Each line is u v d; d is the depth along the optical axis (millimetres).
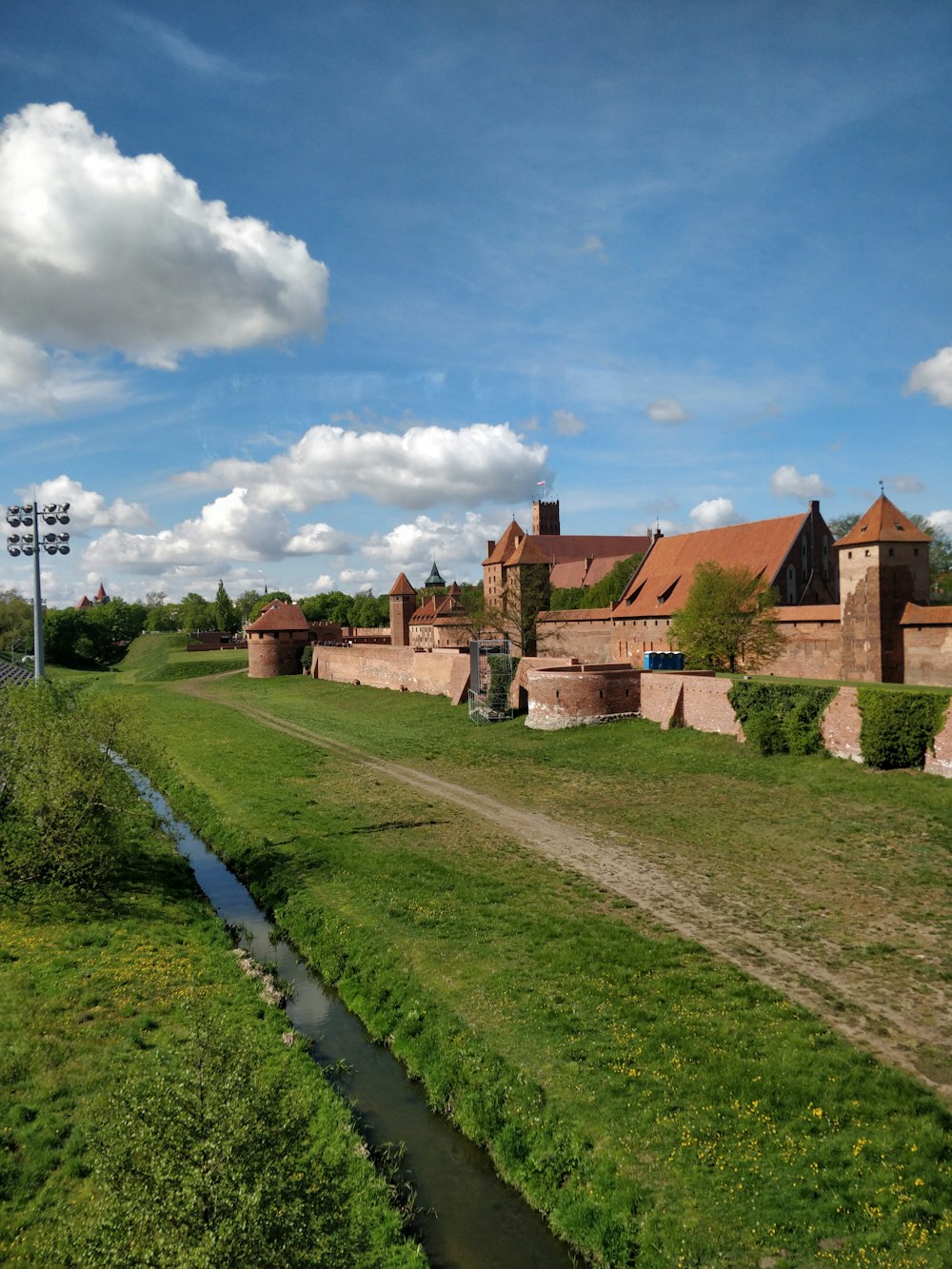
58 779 26156
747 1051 17172
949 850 27797
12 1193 13227
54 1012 18891
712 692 46094
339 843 32469
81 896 26125
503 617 80062
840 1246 12477
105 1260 9273
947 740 34125
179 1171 9727
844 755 38219
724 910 24422
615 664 57250
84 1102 15523
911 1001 18953
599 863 28859
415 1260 12852
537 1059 17375
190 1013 15125
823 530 66562
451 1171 15180
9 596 167250
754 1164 14117
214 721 66438
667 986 19953
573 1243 13391
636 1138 14930
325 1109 16484
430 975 21266
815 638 54000
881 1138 14492
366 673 86562
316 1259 9844
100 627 153000
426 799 38656
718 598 56844
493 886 27047
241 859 32094
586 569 109812
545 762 44875
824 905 24391
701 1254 12547
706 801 35594
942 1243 12344
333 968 22828
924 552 50031
